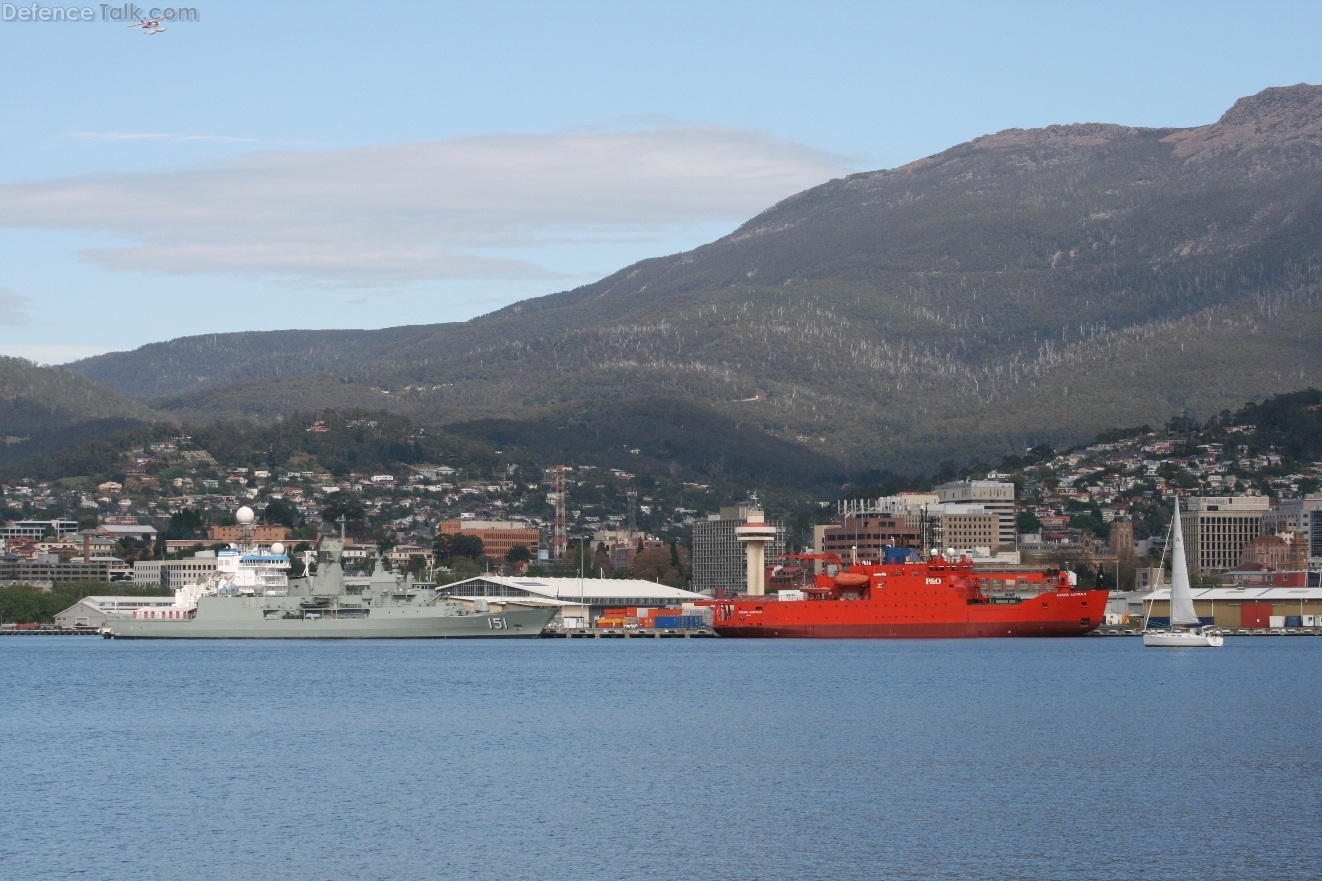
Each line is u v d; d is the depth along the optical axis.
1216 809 185.62
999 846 165.75
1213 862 158.25
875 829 174.62
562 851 164.50
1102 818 180.38
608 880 152.50
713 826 176.75
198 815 186.25
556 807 188.88
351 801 194.50
